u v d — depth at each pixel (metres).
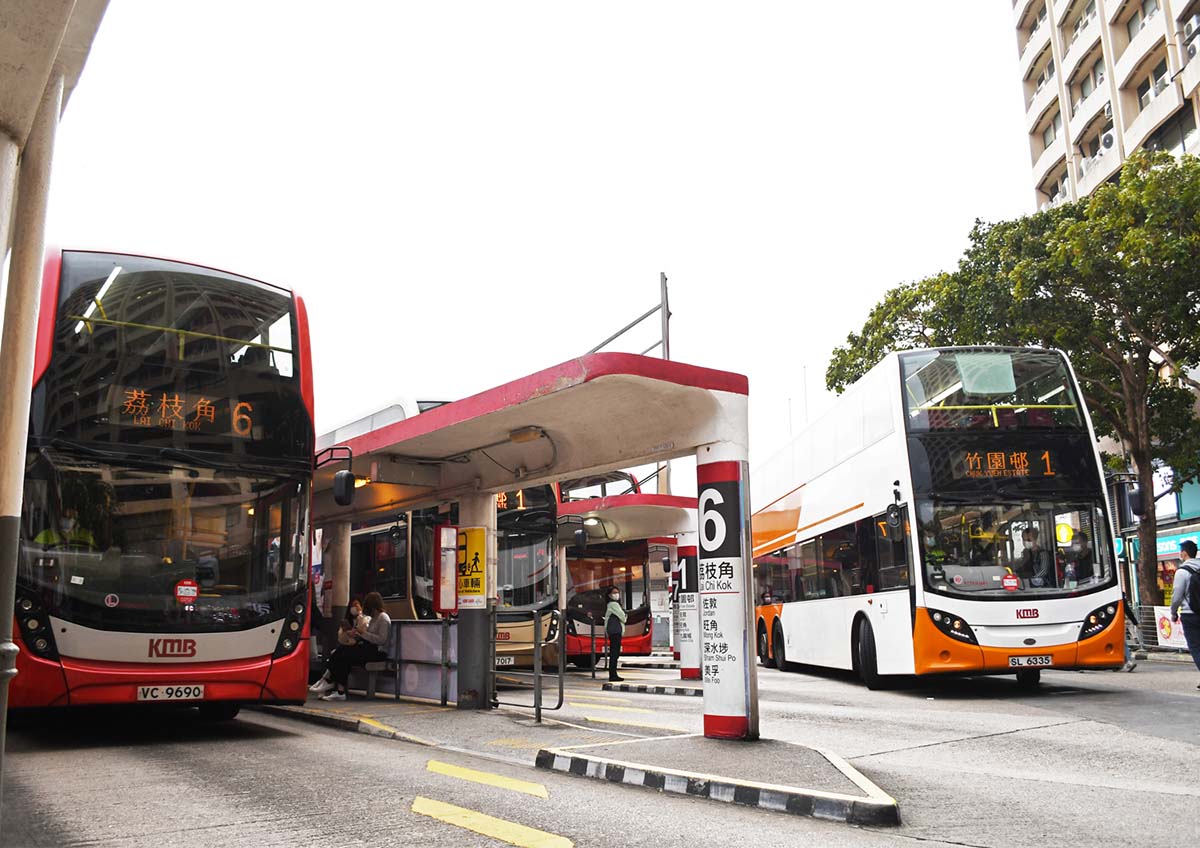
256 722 11.83
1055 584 12.74
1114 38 36.28
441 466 13.23
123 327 9.59
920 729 9.63
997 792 6.34
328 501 16.66
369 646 14.05
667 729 9.96
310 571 10.25
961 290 24.98
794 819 5.66
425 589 17.78
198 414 9.80
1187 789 6.36
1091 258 21.61
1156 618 21.95
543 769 7.72
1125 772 7.04
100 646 8.84
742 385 9.03
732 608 8.48
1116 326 23.22
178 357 9.82
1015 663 12.41
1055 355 13.81
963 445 13.24
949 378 13.65
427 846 4.95
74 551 8.88
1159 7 32.88
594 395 9.37
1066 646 12.45
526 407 9.92
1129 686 13.50
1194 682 13.65
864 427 15.02
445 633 12.91
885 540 13.95
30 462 8.79
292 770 7.64
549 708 12.49
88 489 9.06
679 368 8.68
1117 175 36.00
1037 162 44.22
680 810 5.93
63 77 4.81
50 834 5.32
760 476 23.03
